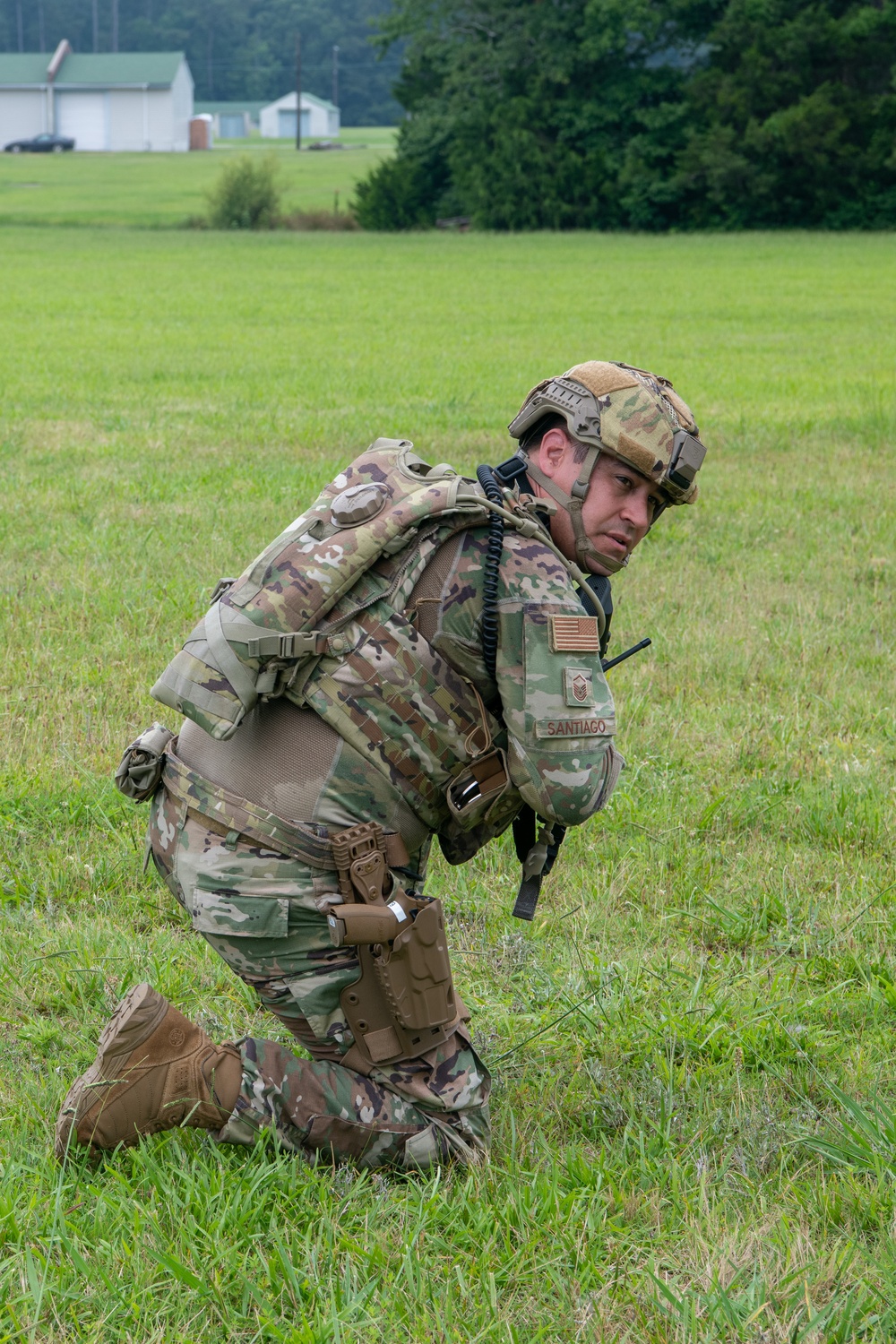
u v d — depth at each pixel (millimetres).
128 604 11234
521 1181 4676
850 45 91875
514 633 4480
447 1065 4754
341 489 4648
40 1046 5496
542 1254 4336
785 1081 5387
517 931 6477
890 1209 4602
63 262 63250
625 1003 5820
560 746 4512
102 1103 4570
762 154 93812
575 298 48375
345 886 4512
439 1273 4254
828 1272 4246
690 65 104438
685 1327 3984
